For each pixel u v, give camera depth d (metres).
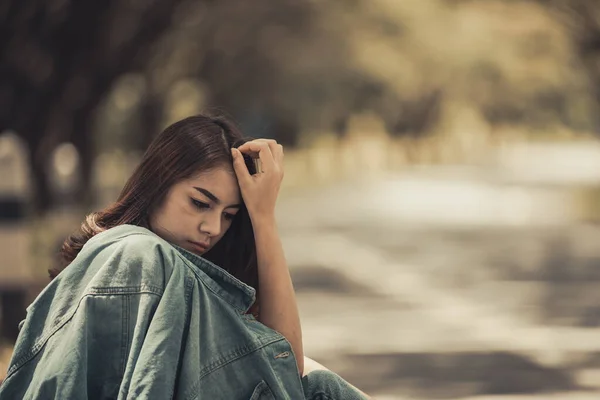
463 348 13.61
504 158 114.56
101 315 4.04
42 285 14.36
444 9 53.06
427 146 113.00
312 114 84.69
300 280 20.62
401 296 18.45
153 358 3.93
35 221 22.27
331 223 35.59
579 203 46.16
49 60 21.00
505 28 52.94
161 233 4.50
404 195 52.66
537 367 12.46
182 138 4.46
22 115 21.05
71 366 3.95
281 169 4.63
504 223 36.38
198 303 4.16
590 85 51.75
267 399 4.23
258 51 52.44
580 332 14.81
